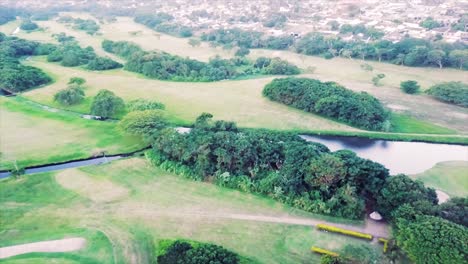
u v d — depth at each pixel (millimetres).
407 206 71125
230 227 77438
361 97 127125
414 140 113062
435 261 58531
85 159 103750
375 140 114875
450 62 173000
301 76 171125
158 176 94812
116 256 70250
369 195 82938
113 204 84562
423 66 177500
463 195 86625
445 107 133625
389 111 127312
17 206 84000
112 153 105812
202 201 85500
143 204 84500
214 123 112125
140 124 107938
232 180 90250
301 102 131875
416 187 76625
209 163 93438
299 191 85000
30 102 142000
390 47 189750
